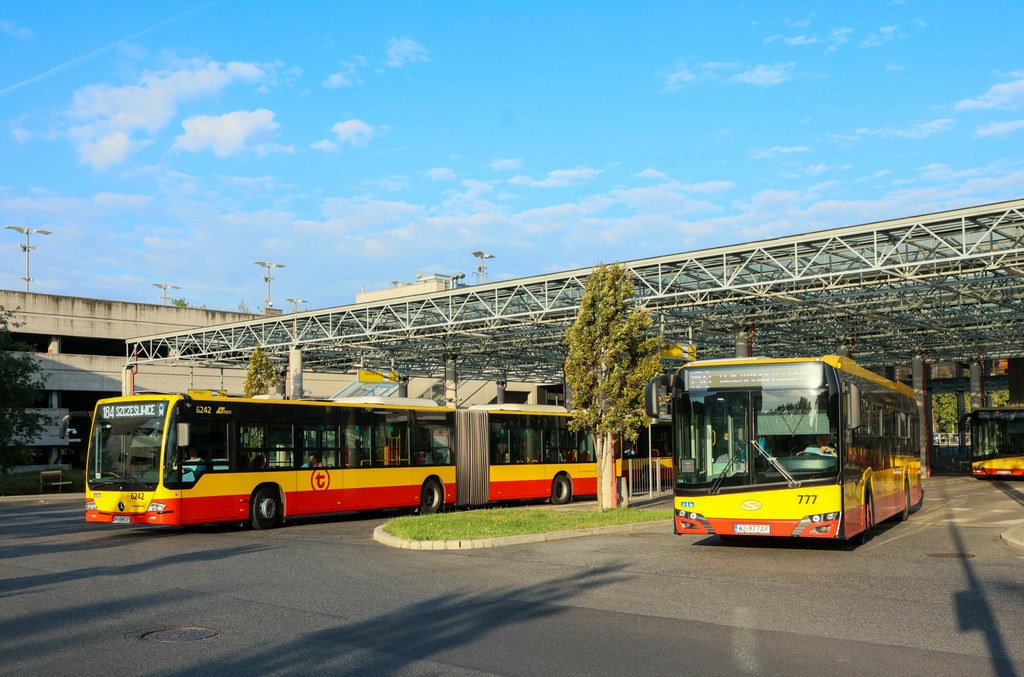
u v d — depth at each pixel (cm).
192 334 5128
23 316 5834
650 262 3353
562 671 732
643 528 1970
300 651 804
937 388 8331
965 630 884
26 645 831
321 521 2412
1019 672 727
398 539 1692
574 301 3659
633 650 805
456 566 1384
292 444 2197
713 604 1032
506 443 2856
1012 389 5666
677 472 1515
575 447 3095
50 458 5862
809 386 1466
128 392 5391
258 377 4353
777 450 1462
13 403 4162
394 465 2467
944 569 1305
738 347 4031
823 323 4412
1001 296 3612
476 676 716
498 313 3903
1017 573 1259
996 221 2695
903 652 795
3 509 3070
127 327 6303
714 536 1783
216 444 2023
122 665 755
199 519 1962
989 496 3089
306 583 1211
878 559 1425
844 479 1443
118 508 1948
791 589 1136
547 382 6862
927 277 2952
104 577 1279
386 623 930
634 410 2339
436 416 2625
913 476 2391
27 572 1339
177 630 897
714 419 1502
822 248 3050
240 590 1151
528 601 1060
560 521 2016
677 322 4131
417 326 4156
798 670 734
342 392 2975
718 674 722
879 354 5762
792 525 1436
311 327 4634
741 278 3297
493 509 2528
